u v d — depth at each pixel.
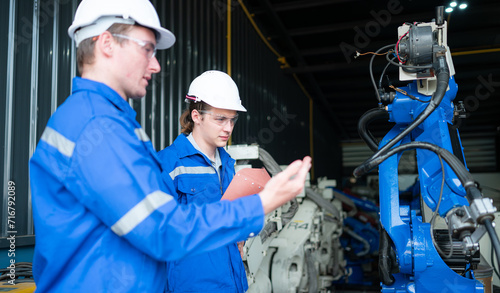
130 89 1.04
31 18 2.54
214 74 1.90
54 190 0.91
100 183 0.85
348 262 6.70
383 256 1.99
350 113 12.80
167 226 0.85
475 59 7.93
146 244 0.85
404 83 6.41
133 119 1.01
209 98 1.81
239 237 0.91
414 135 1.96
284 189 0.93
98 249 0.91
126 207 0.84
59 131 0.91
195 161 1.86
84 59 1.01
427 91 1.81
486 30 6.95
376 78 9.31
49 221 0.90
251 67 6.57
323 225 4.69
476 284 1.73
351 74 9.21
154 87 3.83
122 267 0.92
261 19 7.34
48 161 0.91
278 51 8.43
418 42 1.71
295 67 8.64
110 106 0.95
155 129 3.80
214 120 1.83
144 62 1.03
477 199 1.11
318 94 10.45
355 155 16.69
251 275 2.65
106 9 0.97
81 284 0.89
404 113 1.90
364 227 7.03
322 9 6.83
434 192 1.61
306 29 7.27
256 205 0.91
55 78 2.67
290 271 3.56
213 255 1.74
